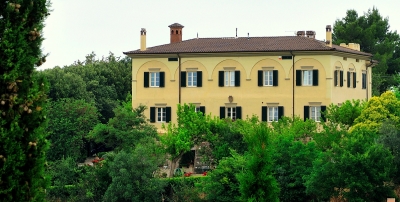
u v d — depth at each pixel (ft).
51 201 229.45
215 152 245.45
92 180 231.30
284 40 298.97
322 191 207.92
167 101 295.89
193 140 253.85
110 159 233.35
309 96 284.82
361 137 212.64
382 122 243.60
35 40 81.56
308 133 252.62
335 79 286.87
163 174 243.60
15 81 79.41
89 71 381.60
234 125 258.57
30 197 80.33
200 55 292.81
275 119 287.89
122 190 224.12
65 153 268.41
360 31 409.90
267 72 288.71
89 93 358.02
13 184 78.74
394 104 255.29
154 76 297.53
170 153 247.50
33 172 80.74
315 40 298.56
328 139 236.63
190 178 232.94
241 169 216.33
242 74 290.35
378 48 411.34
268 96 288.10
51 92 338.34
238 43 298.97
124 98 392.47
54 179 232.94
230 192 216.95
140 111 272.92
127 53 297.53
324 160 210.38
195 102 293.64
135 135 261.03
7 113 79.25
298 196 217.56
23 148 80.28
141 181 226.58
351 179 203.41
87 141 285.23
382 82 391.04
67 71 377.30
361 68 311.68
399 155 216.74
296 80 285.43
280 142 222.89
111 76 388.78
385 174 203.51
